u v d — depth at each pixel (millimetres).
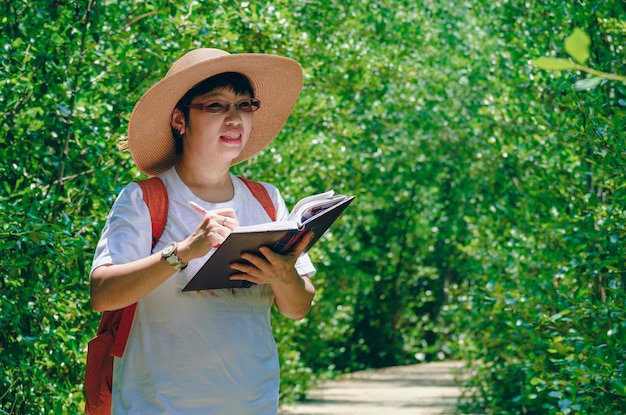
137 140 3820
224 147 3701
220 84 3703
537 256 9383
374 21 13086
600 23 7586
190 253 3338
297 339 18438
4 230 5395
